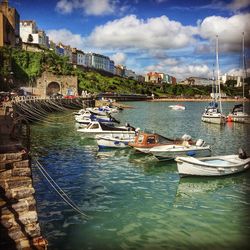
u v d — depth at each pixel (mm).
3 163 10547
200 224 14547
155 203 17141
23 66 115688
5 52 104875
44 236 13227
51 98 81562
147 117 75312
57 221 14672
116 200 17484
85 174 22594
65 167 24469
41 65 119188
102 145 31219
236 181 21031
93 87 146250
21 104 54500
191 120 68562
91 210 16016
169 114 86438
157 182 20906
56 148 32062
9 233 9789
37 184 19922
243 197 18094
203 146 27234
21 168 10703
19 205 10078
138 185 20234
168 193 18766
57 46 188000
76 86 121562
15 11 138000
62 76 119062
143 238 13234
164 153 25531
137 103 142750
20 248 9805
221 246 12547
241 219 14984
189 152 26000
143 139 28422
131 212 15852
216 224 14523
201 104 153000
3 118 26703
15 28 140125
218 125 57625
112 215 15453
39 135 40062
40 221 14625
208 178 21375
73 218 15031
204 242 12898
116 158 27797
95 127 38250
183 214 15672
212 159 23000
